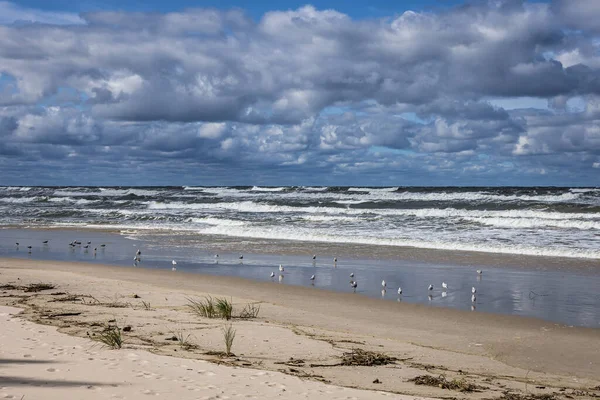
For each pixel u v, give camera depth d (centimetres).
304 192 8112
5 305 1360
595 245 2650
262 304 1494
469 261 2286
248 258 2417
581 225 3412
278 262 2297
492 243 2755
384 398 738
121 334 1081
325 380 830
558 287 1753
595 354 1068
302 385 778
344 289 1733
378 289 1733
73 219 4628
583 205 4650
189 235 3384
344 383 822
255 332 1143
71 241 3150
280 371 866
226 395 693
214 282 1839
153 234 3472
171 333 1110
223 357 937
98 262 2347
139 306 1399
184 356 928
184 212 5119
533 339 1175
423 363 973
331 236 3122
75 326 1138
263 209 5341
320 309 1448
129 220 4491
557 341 1160
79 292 1592
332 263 2262
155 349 969
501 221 3628
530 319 1357
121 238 3278
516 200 5672
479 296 1630
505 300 1576
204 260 2361
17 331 1051
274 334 1130
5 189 10356
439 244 2748
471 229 3366
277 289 1723
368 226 3638
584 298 1594
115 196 7900
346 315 1382
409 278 1922
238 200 6669
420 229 3416
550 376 930
